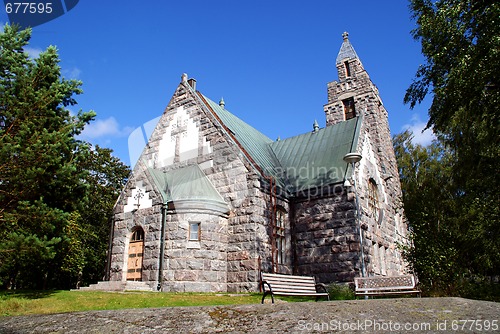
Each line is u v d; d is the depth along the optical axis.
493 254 20.34
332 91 32.25
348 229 18.86
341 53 33.16
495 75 14.12
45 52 15.56
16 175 13.29
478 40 14.18
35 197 14.40
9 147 12.88
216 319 6.20
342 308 6.66
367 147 23.84
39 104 14.41
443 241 16.78
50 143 13.91
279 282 10.77
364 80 30.67
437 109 16.80
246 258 18.11
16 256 13.30
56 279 34.81
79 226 31.42
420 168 39.56
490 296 14.79
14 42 15.20
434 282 15.39
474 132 20.58
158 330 5.82
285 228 20.33
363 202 20.70
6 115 14.03
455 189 25.20
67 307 11.62
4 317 7.11
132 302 12.34
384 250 22.47
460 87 15.01
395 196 27.12
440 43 15.81
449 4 15.48
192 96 23.27
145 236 18.92
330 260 18.89
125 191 20.78
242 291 17.66
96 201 37.66
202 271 17.61
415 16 16.92
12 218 13.46
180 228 18.06
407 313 6.15
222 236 18.75
